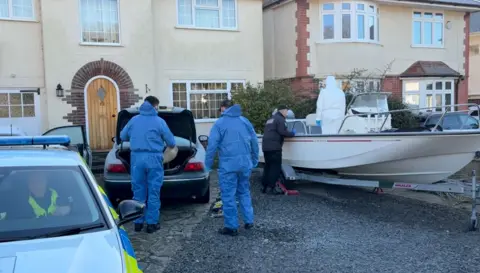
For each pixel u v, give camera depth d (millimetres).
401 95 19312
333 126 8836
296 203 7965
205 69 15945
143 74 14602
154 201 6176
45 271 2594
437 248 5480
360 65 17750
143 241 5824
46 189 3486
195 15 15805
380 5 18875
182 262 5047
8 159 3691
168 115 8133
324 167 8250
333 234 6090
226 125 6047
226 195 6055
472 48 28875
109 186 6879
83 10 13938
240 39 16406
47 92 13492
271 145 8570
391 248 5492
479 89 28703
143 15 14578
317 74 17703
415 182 7379
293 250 5438
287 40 18297
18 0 13586
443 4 19578
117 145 7480
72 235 3086
